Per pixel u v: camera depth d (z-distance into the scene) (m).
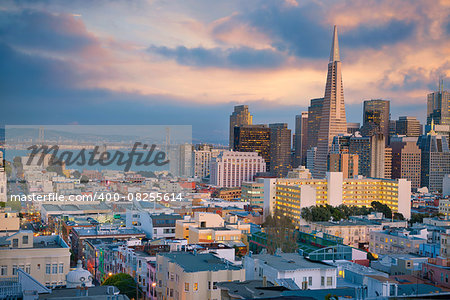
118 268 180.00
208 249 166.50
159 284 131.62
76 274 123.19
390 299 74.81
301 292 89.38
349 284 133.88
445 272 125.19
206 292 115.69
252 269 133.00
